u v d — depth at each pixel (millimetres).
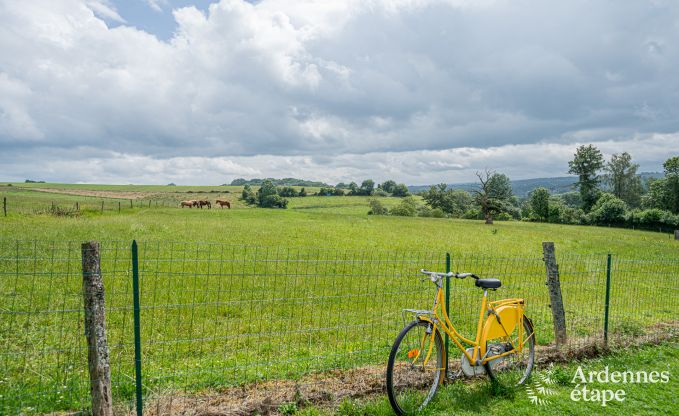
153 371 6199
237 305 10617
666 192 85875
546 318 9695
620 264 19266
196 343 7852
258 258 17297
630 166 111938
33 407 4875
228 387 5539
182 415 4711
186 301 10672
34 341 7316
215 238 23859
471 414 4992
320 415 4875
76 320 8664
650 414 5109
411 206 103562
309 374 6043
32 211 33938
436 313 5332
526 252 26203
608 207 83000
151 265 14070
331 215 55875
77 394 5277
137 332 4629
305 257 18625
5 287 10719
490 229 45656
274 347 7723
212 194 123625
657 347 7504
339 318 9047
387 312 10227
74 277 11992
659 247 34594
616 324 8758
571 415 5078
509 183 114062
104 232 22297
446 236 34219
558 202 97750
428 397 5246
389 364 4762
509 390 5637
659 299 12461
